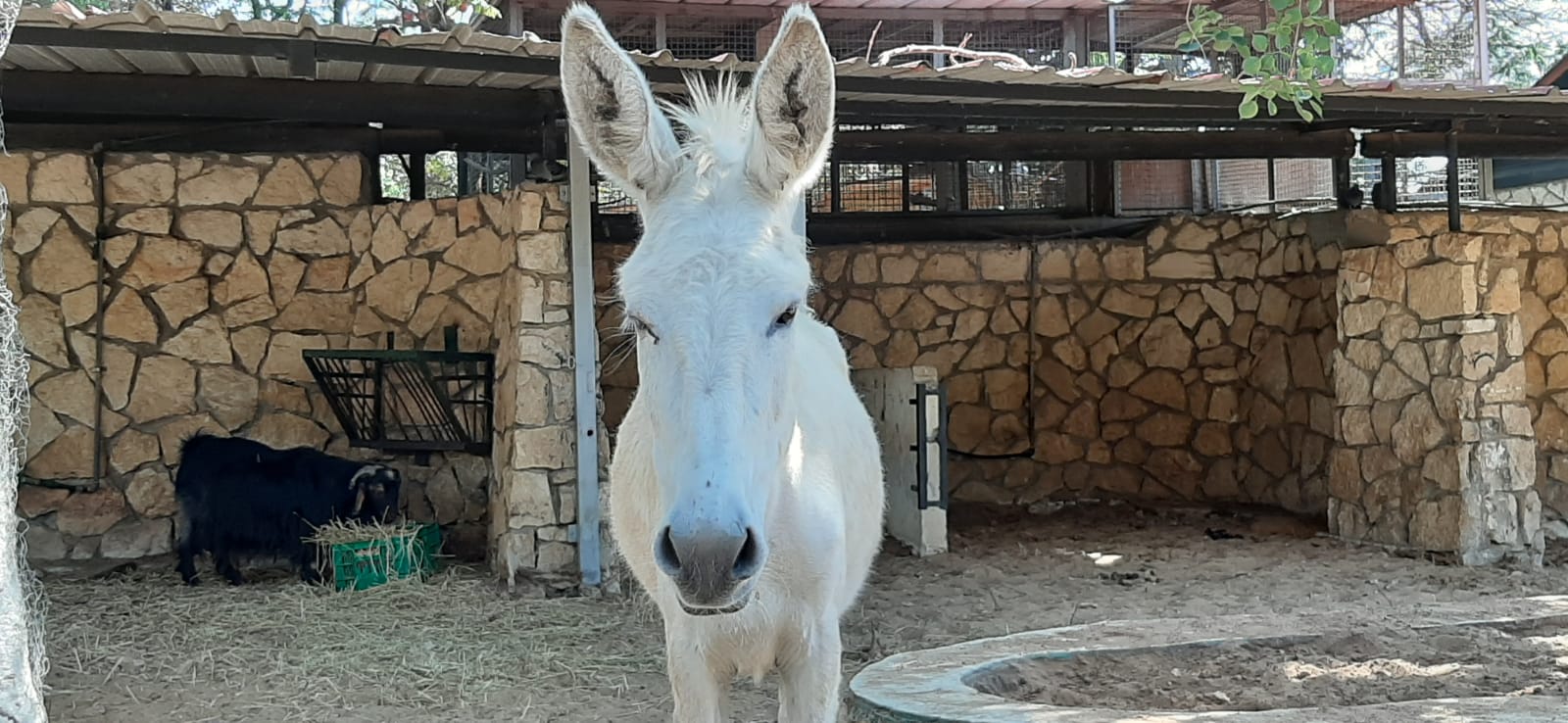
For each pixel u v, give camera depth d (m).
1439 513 7.57
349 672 5.40
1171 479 10.27
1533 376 8.71
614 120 2.59
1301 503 9.49
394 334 8.03
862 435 3.60
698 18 11.77
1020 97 6.96
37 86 6.50
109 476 7.87
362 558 6.92
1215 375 10.17
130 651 5.71
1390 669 3.41
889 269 10.09
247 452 7.24
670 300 2.28
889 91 6.71
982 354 10.18
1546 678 3.32
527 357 6.97
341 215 8.23
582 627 6.14
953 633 6.00
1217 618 3.89
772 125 2.47
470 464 8.04
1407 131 8.96
